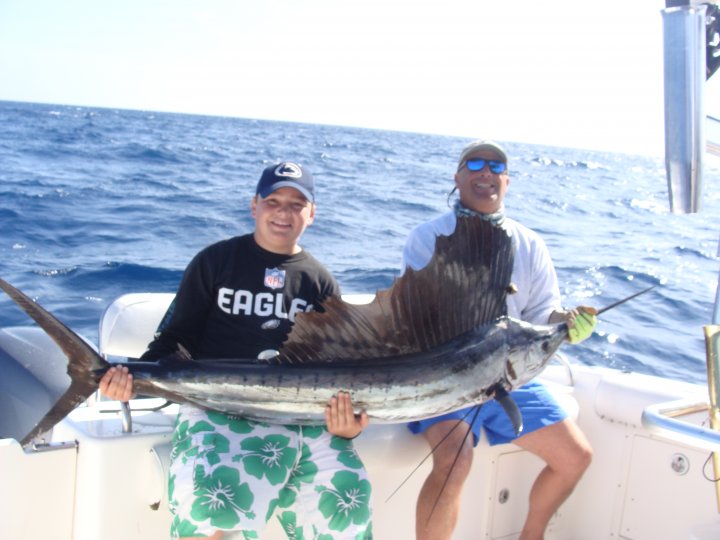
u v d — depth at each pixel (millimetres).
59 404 2121
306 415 2199
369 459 2479
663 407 1904
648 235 13867
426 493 2506
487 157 3014
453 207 3172
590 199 21469
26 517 2145
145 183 16344
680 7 1443
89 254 8773
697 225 16234
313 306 2525
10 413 3357
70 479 2211
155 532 2209
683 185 1487
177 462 2084
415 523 2615
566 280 9133
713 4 1558
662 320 7125
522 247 3031
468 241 2225
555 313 2943
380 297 2193
